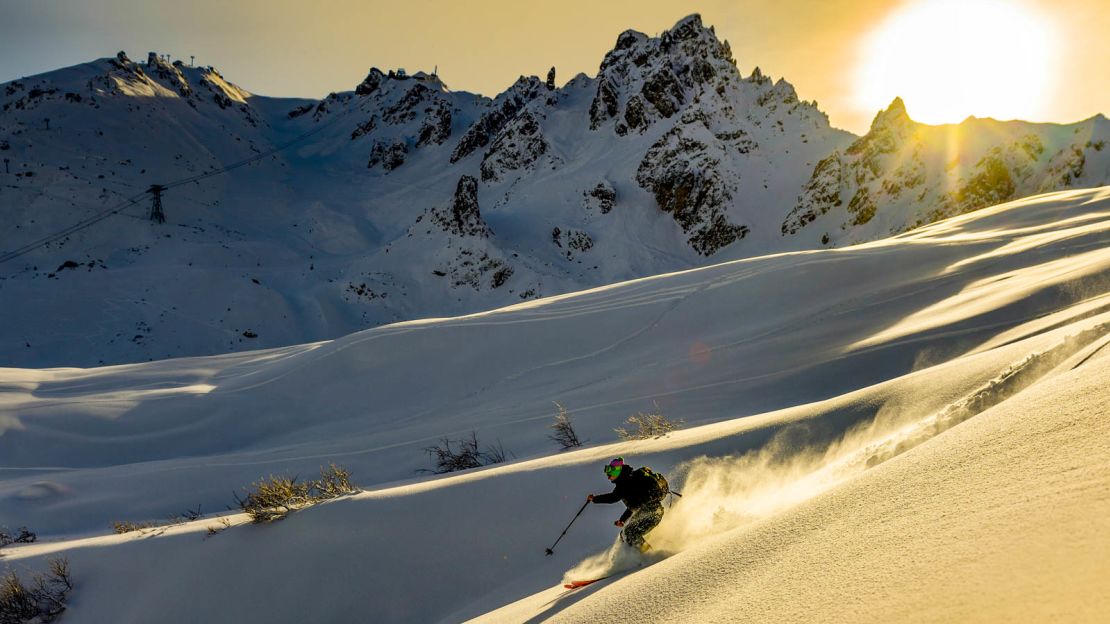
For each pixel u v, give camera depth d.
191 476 17.92
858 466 6.04
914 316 17.80
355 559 8.02
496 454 15.61
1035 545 2.11
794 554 3.18
